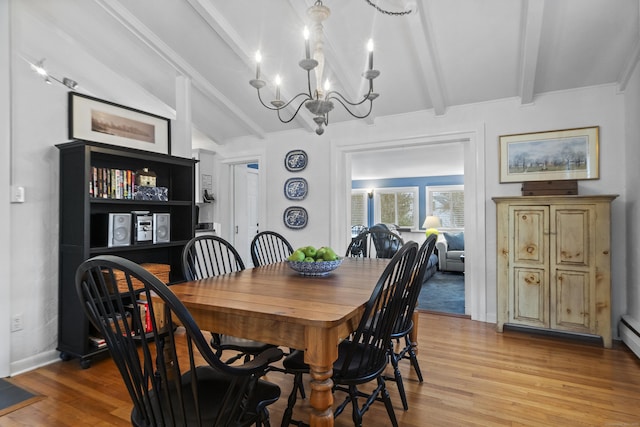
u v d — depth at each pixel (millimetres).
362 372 1432
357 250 3203
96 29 2986
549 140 3121
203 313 1423
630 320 2697
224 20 2762
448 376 2252
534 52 2592
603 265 2711
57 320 2568
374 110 3730
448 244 6609
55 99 2588
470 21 2578
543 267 2910
